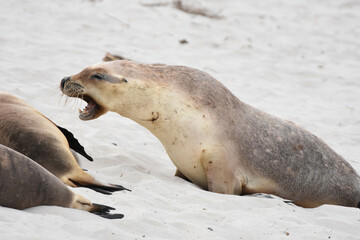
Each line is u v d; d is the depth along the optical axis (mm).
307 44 78062
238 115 29797
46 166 23859
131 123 40906
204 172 29203
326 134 45438
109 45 62906
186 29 77125
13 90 41531
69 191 20797
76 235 18594
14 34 60500
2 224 17938
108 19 74625
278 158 29844
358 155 40875
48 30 65375
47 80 45969
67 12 74000
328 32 84688
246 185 29500
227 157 28609
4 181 19141
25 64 49156
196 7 88562
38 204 20109
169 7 86750
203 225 22062
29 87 43344
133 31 71875
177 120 28719
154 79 29000
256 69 64312
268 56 70438
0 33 60031
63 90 29484
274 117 31281
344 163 31797
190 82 29469
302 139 30875
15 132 24516
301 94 58062
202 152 28562
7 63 48594
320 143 31516
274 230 22594
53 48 57062
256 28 82750
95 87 28750
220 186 28172
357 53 76312
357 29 87750
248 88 56875
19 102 27000
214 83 29922
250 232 21922
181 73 29797
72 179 24188
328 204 30672
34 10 73562
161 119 28812
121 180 27328
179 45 69500
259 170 29516
